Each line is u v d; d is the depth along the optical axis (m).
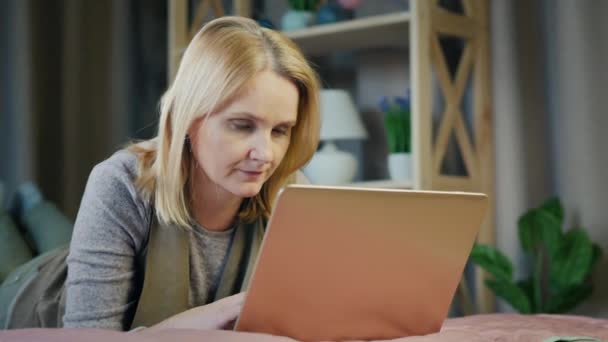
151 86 3.63
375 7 3.19
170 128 1.25
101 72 3.55
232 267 1.39
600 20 2.69
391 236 1.03
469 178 2.82
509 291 2.59
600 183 2.68
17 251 2.08
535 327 1.20
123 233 1.28
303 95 1.26
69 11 3.47
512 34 2.87
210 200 1.32
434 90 3.03
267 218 1.40
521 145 2.84
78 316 1.24
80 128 3.51
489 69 2.91
